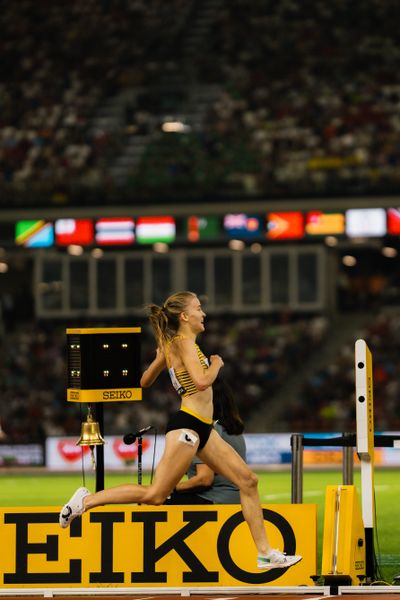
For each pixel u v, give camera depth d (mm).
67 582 25719
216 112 111562
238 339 104500
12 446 83500
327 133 105875
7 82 119562
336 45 118938
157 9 127938
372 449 26094
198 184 98062
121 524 25812
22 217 99688
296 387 98438
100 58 121625
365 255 111062
